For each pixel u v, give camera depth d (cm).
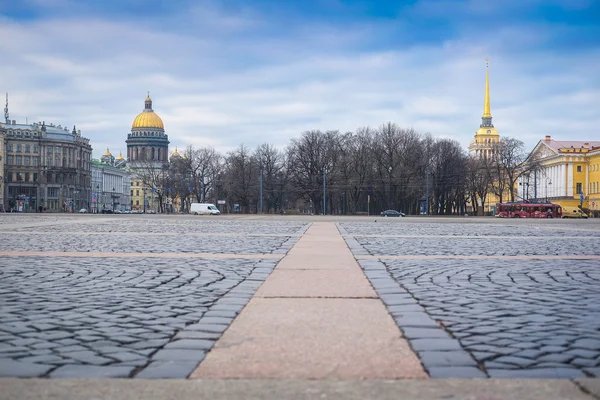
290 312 816
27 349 614
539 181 14112
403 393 470
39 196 17025
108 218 6919
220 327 716
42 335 679
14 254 1744
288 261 1541
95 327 721
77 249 1944
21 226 3906
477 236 2941
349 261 1546
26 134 16962
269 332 689
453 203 12275
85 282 1137
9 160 16762
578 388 484
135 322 752
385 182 10956
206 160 13662
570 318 779
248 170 12456
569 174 12912
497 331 697
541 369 541
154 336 673
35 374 525
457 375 522
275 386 488
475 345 628
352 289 1038
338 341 645
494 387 486
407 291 1023
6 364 556
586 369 541
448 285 1102
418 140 11031
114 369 539
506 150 10838
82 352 602
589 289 1055
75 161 18000
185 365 552
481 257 1702
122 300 925
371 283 1119
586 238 2800
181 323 745
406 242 2402
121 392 473
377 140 11125
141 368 546
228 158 12900
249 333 683
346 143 11388
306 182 11519
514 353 595
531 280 1180
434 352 597
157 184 14625
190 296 964
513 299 939
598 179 12431
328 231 3409
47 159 17212
